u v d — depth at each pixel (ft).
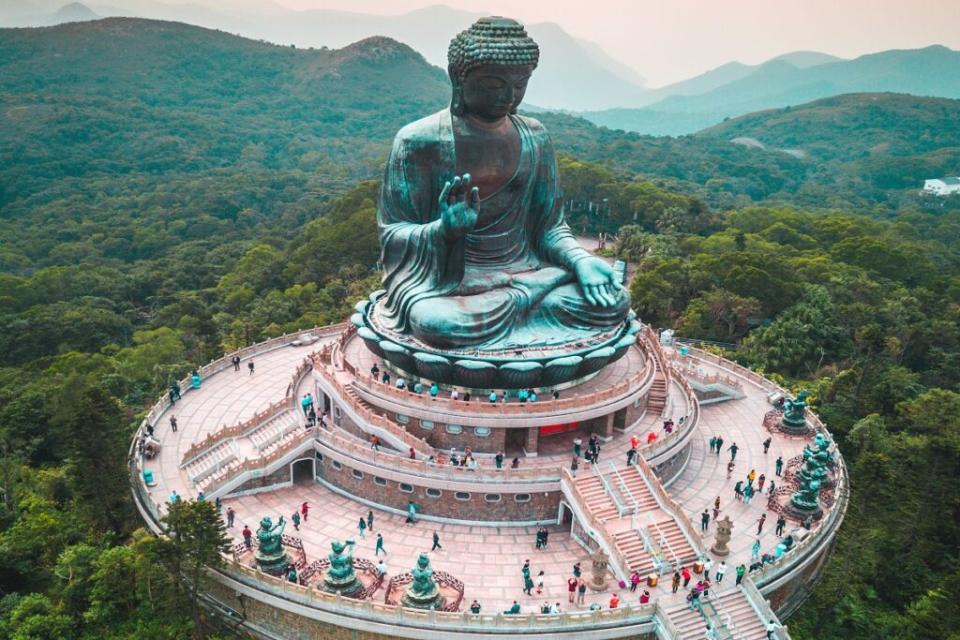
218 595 115.34
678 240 351.05
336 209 374.43
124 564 113.29
